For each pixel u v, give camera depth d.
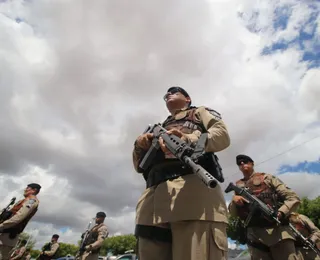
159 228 1.94
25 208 5.93
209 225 1.74
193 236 1.69
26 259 13.46
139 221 2.03
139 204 2.16
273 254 3.79
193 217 1.71
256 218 3.93
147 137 2.20
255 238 3.92
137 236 2.08
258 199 4.04
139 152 2.35
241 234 4.52
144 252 1.92
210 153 1.92
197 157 1.69
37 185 6.67
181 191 1.82
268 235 3.77
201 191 1.81
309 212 24.69
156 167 2.07
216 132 1.86
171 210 1.78
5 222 5.60
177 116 2.33
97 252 8.48
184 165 1.80
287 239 3.66
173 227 1.79
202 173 1.51
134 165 2.41
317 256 4.85
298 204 3.87
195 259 1.63
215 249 1.70
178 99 2.57
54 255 11.48
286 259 3.63
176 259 1.72
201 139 1.79
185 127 2.17
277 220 3.66
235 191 4.48
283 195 3.96
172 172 1.94
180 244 1.72
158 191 1.93
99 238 8.44
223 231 1.82
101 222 8.99
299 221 5.30
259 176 4.38
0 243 5.51
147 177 2.30
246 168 4.65
